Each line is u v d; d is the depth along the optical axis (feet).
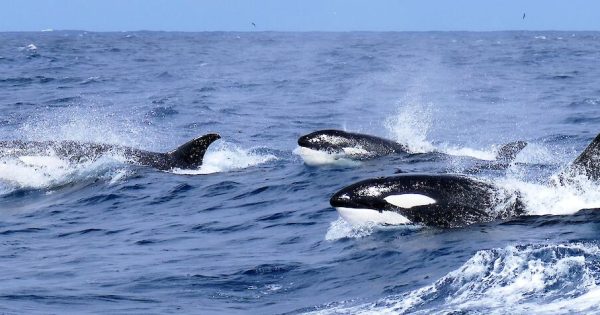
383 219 74.49
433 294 55.21
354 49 558.97
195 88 260.83
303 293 61.36
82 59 424.05
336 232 78.69
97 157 120.16
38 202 106.22
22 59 411.95
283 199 97.66
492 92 237.86
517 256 57.77
